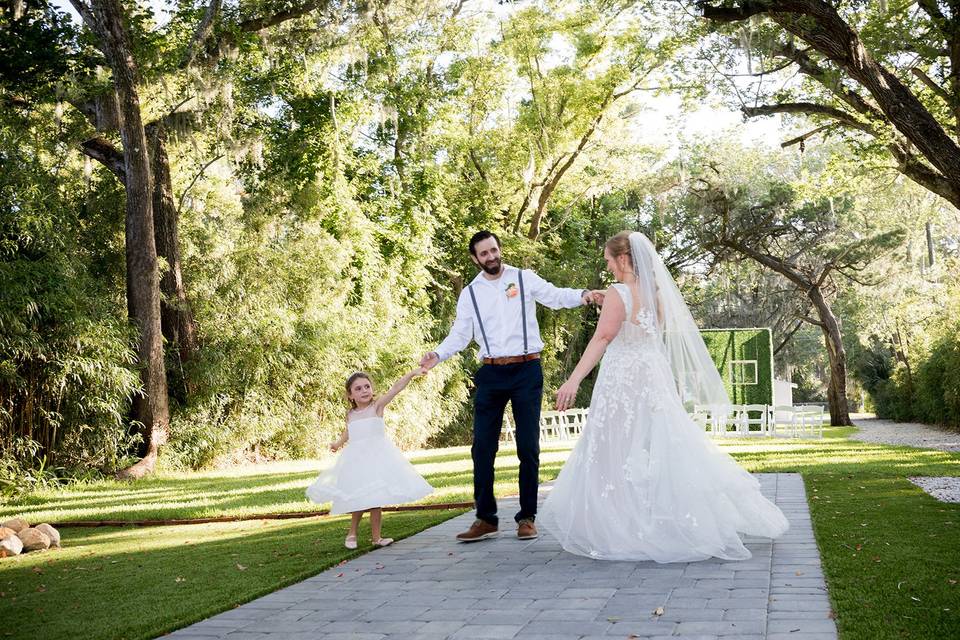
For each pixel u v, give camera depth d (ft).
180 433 50.49
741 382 80.02
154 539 22.86
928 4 39.93
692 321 18.83
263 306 56.18
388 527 22.18
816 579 14.15
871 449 46.68
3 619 14.03
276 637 12.19
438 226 79.87
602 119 78.89
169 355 52.54
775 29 42.60
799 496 24.16
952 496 24.44
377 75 67.67
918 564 15.01
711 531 15.98
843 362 94.53
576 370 17.74
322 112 66.18
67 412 42.63
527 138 81.61
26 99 48.47
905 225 91.25
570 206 87.40
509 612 12.91
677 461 16.61
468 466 42.83
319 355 58.08
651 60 74.08
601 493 16.93
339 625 12.67
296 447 59.31
